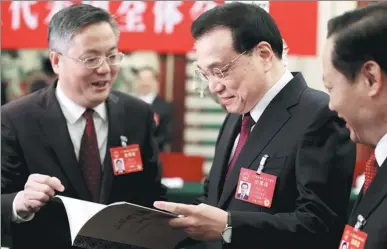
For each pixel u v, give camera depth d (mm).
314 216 1848
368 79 1447
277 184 1937
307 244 1874
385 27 1409
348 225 1551
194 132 7164
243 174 1988
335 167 1896
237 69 1925
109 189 2375
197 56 1980
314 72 5883
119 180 2412
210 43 1921
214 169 2182
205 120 7141
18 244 2346
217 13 1939
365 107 1475
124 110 2484
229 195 2021
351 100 1479
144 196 2514
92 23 2244
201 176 4625
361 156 3963
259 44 1938
